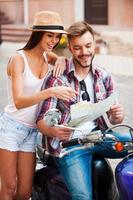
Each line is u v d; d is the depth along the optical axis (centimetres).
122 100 917
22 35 1894
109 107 341
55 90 336
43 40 358
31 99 340
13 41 1889
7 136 374
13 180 382
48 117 314
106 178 356
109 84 371
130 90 1012
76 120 328
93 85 363
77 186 340
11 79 361
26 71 361
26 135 378
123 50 1575
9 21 2072
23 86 362
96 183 353
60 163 354
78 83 359
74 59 360
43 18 356
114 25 1950
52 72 360
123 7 1928
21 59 360
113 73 1221
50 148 357
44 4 2041
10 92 373
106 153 365
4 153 376
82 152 354
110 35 1741
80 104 326
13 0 2072
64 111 351
